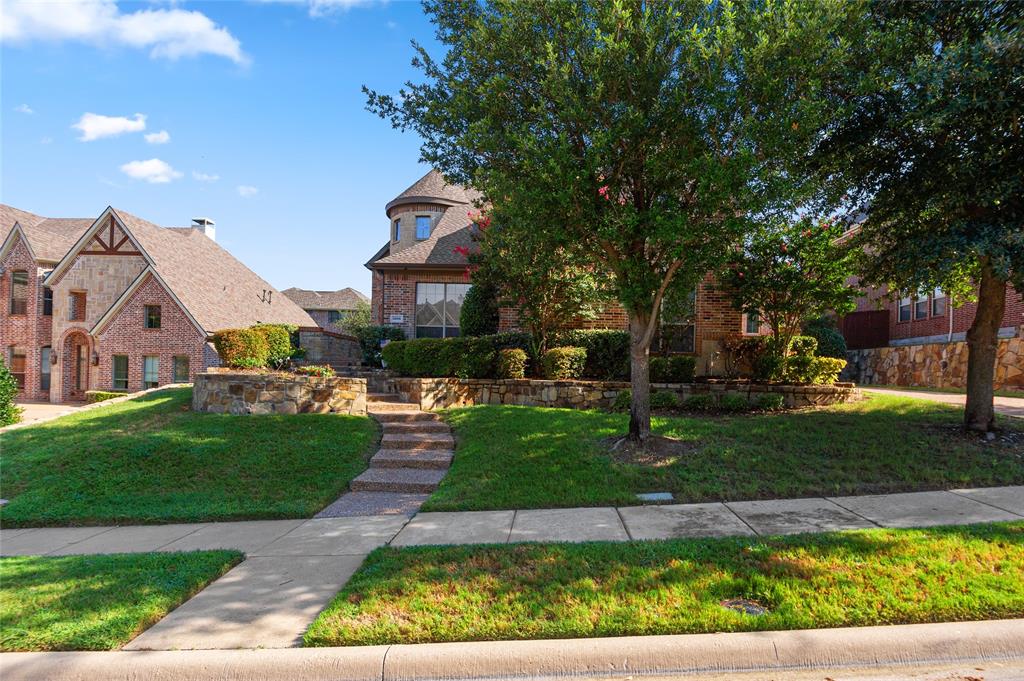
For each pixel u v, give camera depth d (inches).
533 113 300.8
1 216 1181.1
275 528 247.3
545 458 311.3
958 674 133.2
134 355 892.0
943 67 256.2
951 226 290.2
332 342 839.1
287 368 628.1
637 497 259.9
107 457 337.7
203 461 331.6
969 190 285.0
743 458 302.4
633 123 266.8
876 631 140.5
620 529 221.6
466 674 135.0
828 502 250.8
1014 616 148.0
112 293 983.0
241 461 332.2
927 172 297.3
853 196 349.1
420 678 135.0
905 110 285.0
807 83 264.8
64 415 457.7
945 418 371.6
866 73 292.0
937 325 802.2
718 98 259.6
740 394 449.4
